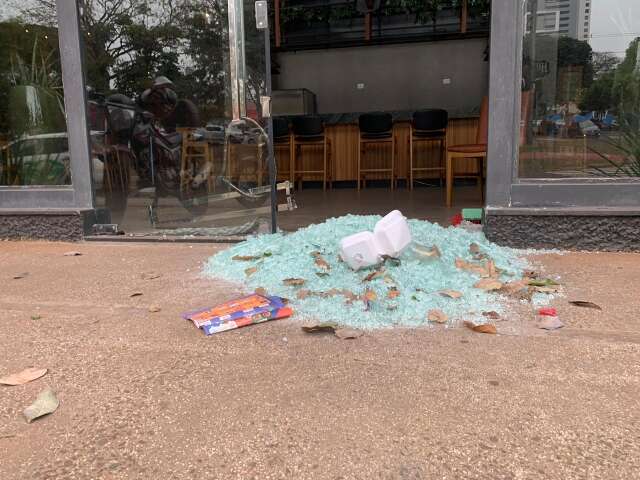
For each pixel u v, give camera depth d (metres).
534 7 3.14
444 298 2.45
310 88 9.33
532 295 2.51
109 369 1.97
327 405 1.67
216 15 3.71
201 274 3.09
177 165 3.96
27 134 4.10
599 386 1.74
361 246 2.70
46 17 3.88
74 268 3.34
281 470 1.38
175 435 1.55
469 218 3.74
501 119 3.23
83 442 1.54
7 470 1.43
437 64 8.79
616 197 3.18
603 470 1.34
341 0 8.79
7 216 4.13
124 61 3.95
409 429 1.54
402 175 7.52
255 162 3.78
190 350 2.11
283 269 2.86
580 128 3.22
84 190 4.04
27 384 1.88
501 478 1.33
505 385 1.76
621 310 2.34
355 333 2.17
